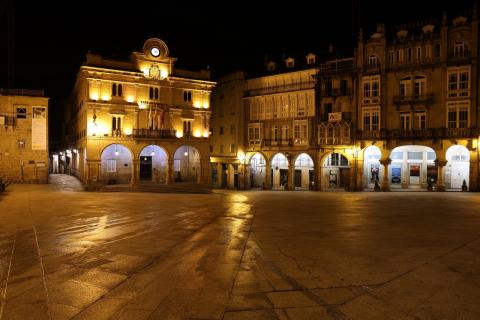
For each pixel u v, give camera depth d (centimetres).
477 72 4500
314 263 1195
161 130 5162
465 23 4569
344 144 5238
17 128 4781
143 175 5362
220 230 1752
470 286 986
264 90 6031
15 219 2022
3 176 4734
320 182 5488
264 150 5984
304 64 5947
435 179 4975
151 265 1167
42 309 841
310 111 5541
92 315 812
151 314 819
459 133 4559
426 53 4784
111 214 2244
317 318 801
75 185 4709
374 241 1513
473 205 2911
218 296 919
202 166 5547
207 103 5634
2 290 952
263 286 988
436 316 809
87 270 1112
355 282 1016
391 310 840
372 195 4134
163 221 2005
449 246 1423
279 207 2767
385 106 5000
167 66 5294
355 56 5212
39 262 1190
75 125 6288
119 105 4922
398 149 5153
